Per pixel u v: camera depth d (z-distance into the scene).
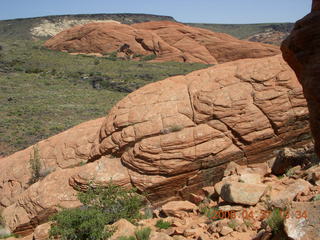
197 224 10.73
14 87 63.06
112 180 16.41
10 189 20.48
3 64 81.31
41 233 13.88
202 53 102.75
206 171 16.20
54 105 52.47
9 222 17.30
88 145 20.14
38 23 195.38
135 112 18.08
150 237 10.01
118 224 11.22
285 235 7.27
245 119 16.53
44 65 84.00
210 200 13.09
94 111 50.47
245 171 14.87
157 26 117.44
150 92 18.86
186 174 16.16
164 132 16.83
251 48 101.00
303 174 12.36
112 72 81.31
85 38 111.94
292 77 16.86
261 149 16.42
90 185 16.06
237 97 16.98
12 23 199.25
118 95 62.84
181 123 16.92
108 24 114.25
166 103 17.91
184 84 18.81
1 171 21.70
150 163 16.30
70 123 44.09
